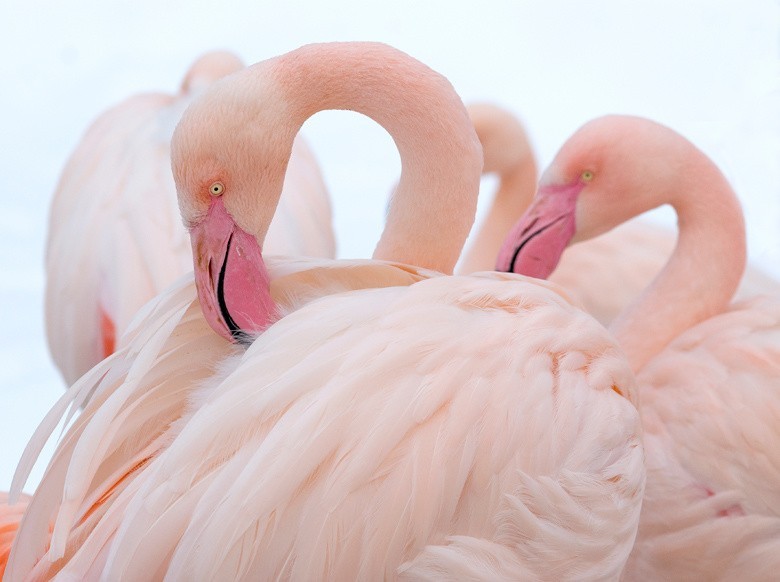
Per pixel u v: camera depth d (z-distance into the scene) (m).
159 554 3.11
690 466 4.72
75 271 5.89
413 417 3.25
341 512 3.13
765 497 4.59
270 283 3.96
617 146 5.30
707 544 4.65
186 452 3.17
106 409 3.29
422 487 3.21
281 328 3.44
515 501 3.32
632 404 3.88
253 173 3.94
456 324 3.48
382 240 4.54
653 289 5.43
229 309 3.86
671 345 5.04
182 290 3.85
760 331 4.85
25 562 3.50
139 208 5.82
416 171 4.38
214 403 3.25
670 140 5.32
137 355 3.51
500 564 3.32
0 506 4.36
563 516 3.42
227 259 3.93
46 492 3.47
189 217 3.97
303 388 3.23
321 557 3.12
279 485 3.09
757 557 4.59
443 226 4.40
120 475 3.57
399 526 3.19
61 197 6.41
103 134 6.52
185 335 3.81
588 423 3.54
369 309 3.47
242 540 3.08
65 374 6.24
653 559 4.81
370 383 3.26
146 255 5.65
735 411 4.64
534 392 3.44
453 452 3.27
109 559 3.12
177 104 6.55
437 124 4.29
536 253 5.46
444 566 3.23
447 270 4.48
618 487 3.57
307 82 4.14
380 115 4.32
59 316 6.04
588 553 3.48
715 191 5.31
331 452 3.17
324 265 3.81
